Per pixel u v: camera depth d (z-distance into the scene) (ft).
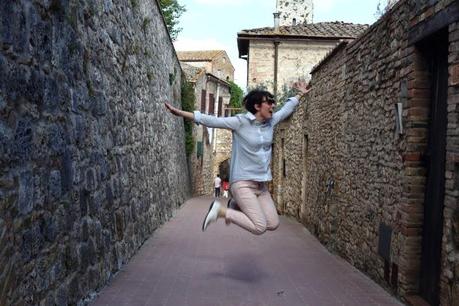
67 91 14.56
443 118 15.90
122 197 22.27
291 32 68.44
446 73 15.88
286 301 17.02
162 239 29.89
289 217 50.34
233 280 19.81
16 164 10.56
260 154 16.08
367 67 23.40
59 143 13.57
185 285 18.58
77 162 15.37
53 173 13.00
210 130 97.45
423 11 16.33
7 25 10.14
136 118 28.04
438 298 15.53
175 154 52.47
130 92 26.20
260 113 16.02
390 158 19.61
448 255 14.05
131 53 26.96
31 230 11.31
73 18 15.38
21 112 10.93
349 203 25.89
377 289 19.36
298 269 22.77
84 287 15.46
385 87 20.63
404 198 17.53
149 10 34.96
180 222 39.86
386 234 19.35
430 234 16.38
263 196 16.79
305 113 42.09
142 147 30.01
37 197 11.76
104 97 19.67
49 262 12.47
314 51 67.92
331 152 31.32
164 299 16.53
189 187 70.64
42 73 12.37
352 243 24.88
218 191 93.25
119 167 22.12
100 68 19.22
